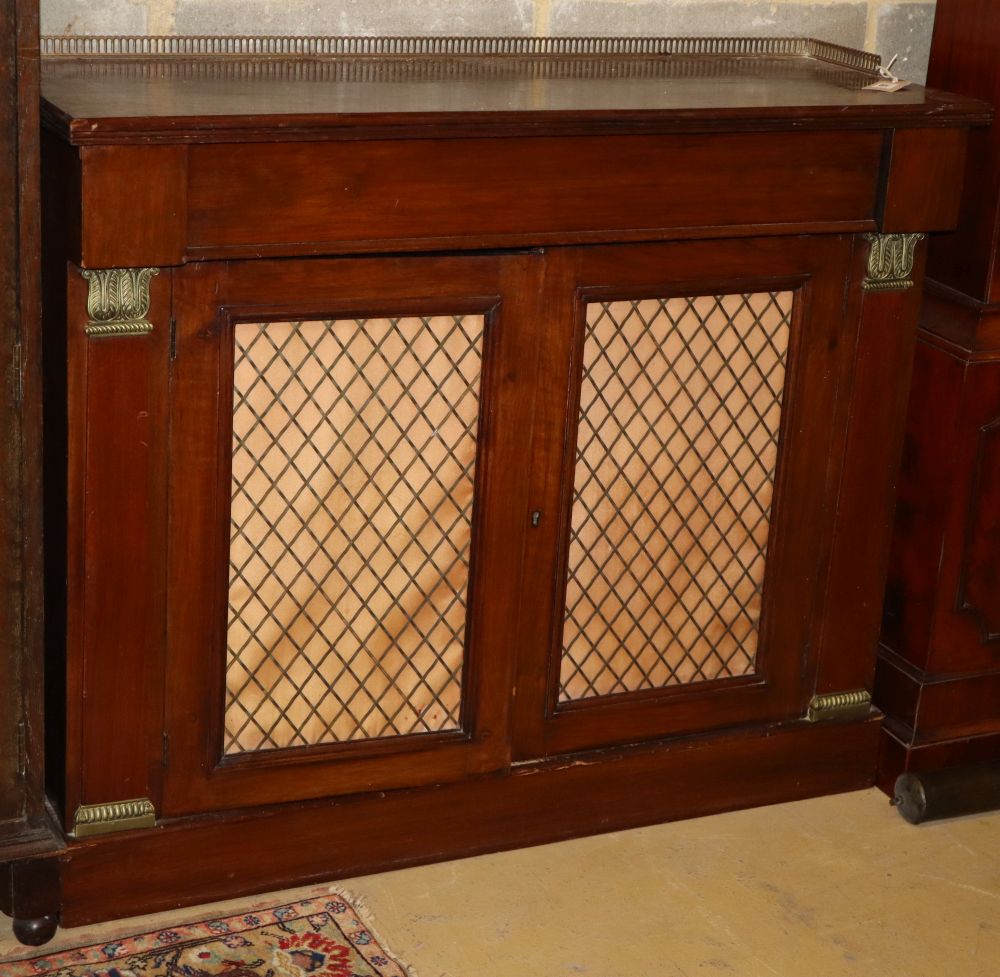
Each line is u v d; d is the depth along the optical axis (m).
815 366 2.50
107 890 2.31
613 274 2.32
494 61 2.55
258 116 1.99
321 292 2.16
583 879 2.52
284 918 2.37
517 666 2.47
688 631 2.60
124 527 2.15
